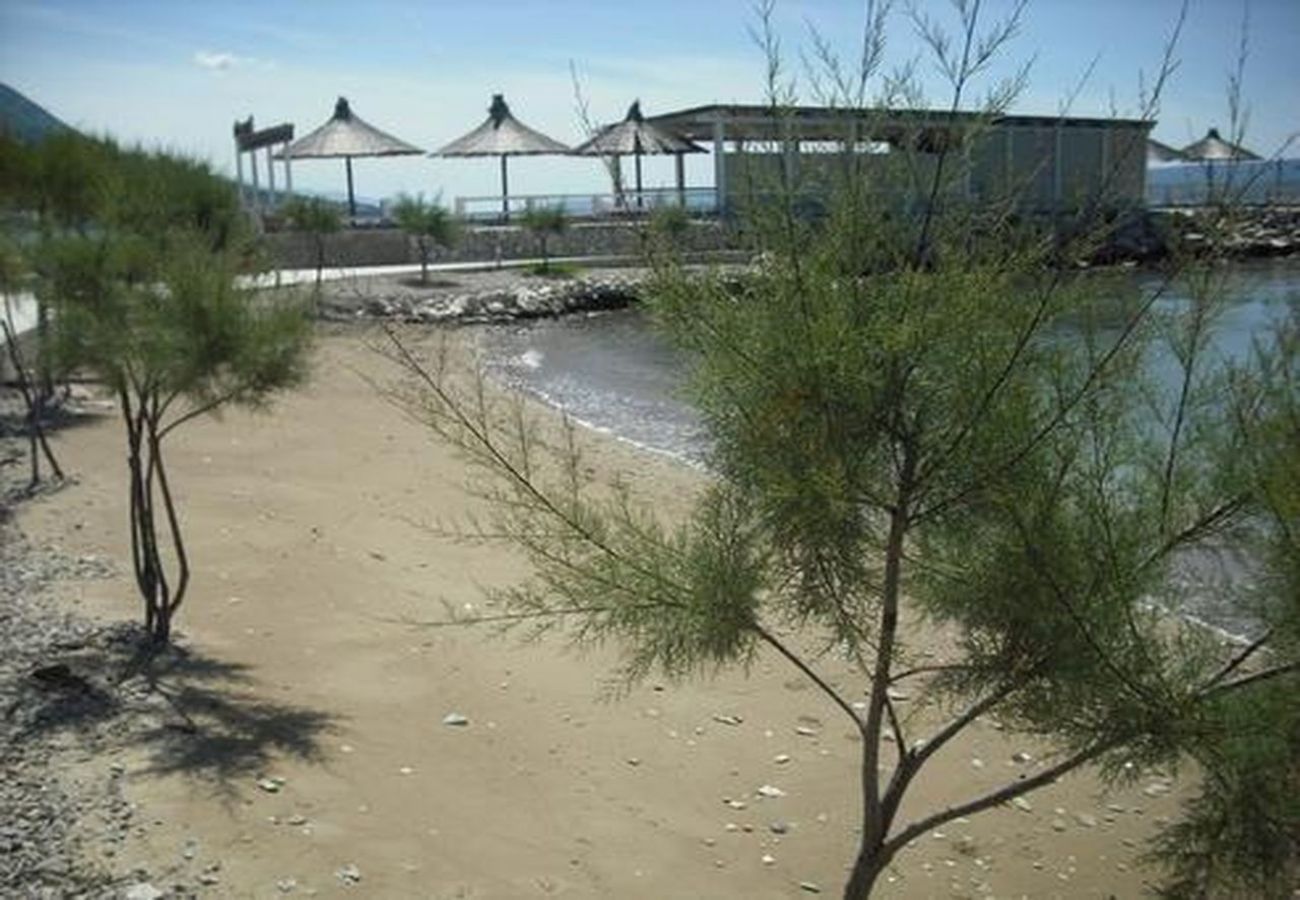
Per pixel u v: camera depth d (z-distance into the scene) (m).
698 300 3.37
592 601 3.64
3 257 11.74
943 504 3.34
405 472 13.89
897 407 3.24
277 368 7.52
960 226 3.17
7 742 5.93
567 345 30.23
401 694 6.96
